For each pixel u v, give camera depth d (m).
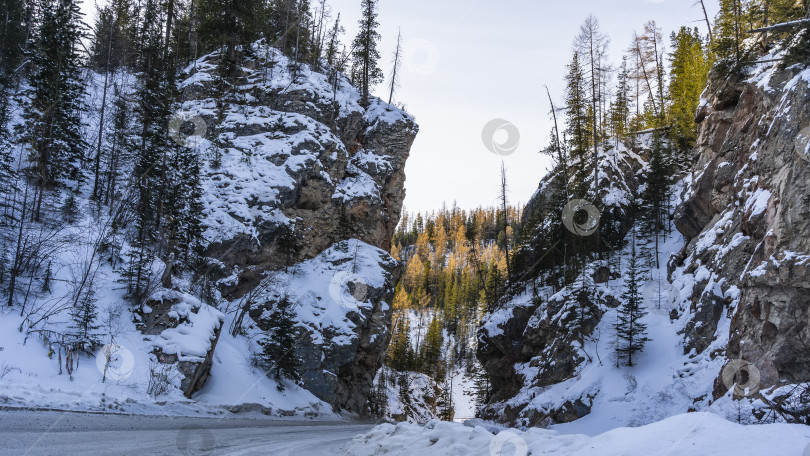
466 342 95.94
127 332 24.03
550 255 49.56
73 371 19.27
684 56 65.12
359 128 55.72
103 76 55.47
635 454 5.98
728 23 44.06
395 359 79.94
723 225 31.20
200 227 35.34
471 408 72.88
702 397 22.81
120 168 39.00
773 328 19.00
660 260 42.28
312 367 37.94
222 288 37.12
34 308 21.77
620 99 64.88
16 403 14.27
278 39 67.12
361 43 62.50
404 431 11.23
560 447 7.28
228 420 20.31
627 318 33.31
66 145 36.22
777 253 19.05
